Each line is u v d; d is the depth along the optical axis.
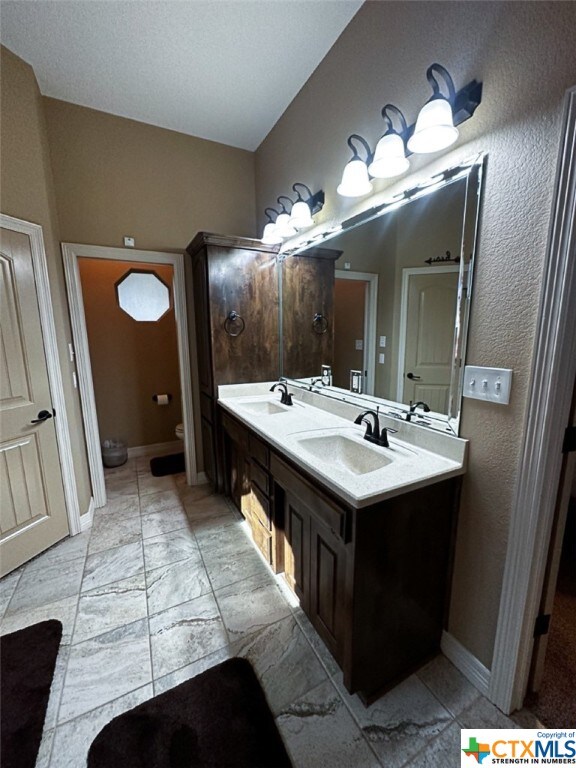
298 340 2.49
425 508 1.24
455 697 1.26
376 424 1.52
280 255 2.61
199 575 1.89
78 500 2.31
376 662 1.25
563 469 1.07
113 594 1.75
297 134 2.22
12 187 1.87
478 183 1.13
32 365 2.02
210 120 2.47
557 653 1.42
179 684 1.30
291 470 1.49
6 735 1.14
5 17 1.61
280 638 1.49
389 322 1.63
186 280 2.79
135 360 3.65
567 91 0.88
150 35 1.73
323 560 1.34
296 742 1.11
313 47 1.82
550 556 1.13
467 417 1.25
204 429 2.95
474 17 1.09
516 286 1.06
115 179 2.45
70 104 2.26
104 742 1.12
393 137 1.25
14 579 1.87
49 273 2.11
